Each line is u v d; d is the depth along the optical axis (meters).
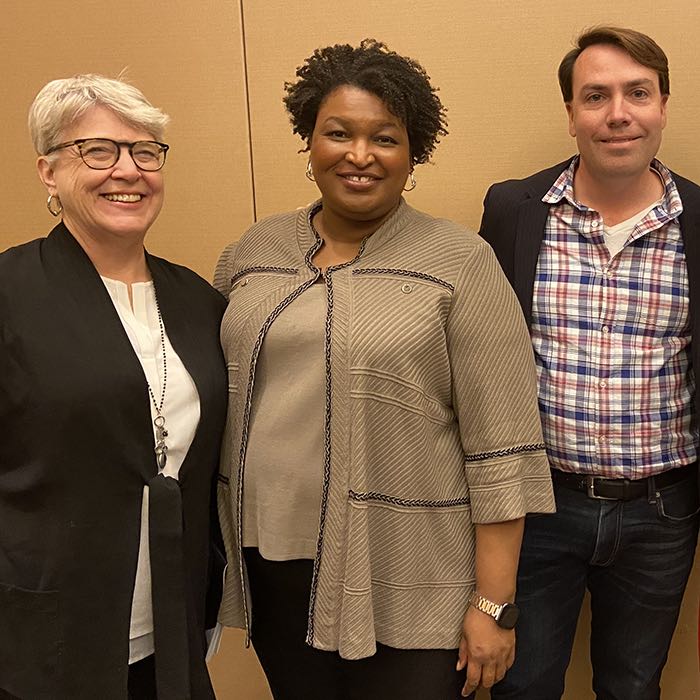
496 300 1.39
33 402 1.29
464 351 1.38
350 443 1.34
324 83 1.39
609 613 1.86
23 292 1.33
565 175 1.72
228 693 2.29
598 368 1.65
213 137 2.04
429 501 1.40
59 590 1.31
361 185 1.38
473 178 1.96
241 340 1.44
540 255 1.72
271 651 1.58
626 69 1.57
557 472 1.73
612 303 1.65
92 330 1.33
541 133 1.90
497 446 1.38
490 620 1.41
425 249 1.41
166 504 1.34
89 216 1.36
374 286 1.37
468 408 1.39
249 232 1.61
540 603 1.81
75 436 1.30
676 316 1.64
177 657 1.36
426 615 1.41
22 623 1.31
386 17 1.91
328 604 1.38
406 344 1.33
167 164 2.08
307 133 1.50
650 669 1.85
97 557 1.32
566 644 1.87
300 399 1.37
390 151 1.38
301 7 1.94
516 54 1.88
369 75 1.35
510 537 1.41
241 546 1.47
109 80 1.36
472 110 1.92
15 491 1.32
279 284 1.45
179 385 1.41
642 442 1.66
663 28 1.82
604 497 1.69
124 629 1.34
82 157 1.33
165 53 2.02
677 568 1.77
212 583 1.56
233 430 1.47
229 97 2.02
